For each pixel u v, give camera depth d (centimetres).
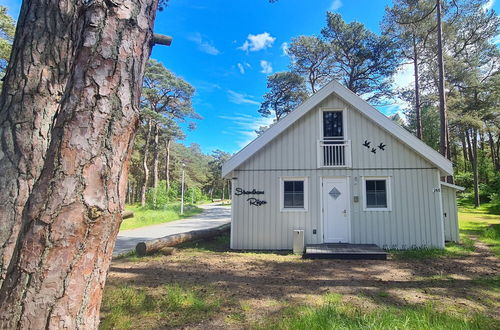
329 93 1015
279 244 985
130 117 172
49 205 148
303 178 1012
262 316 418
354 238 974
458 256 853
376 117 993
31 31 269
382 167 995
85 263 151
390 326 359
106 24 167
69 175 152
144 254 857
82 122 157
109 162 161
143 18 183
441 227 956
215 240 1180
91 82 161
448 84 2327
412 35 2117
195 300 470
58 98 273
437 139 2656
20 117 257
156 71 3225
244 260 816
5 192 246
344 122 1025
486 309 455
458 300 495
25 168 252
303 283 591
